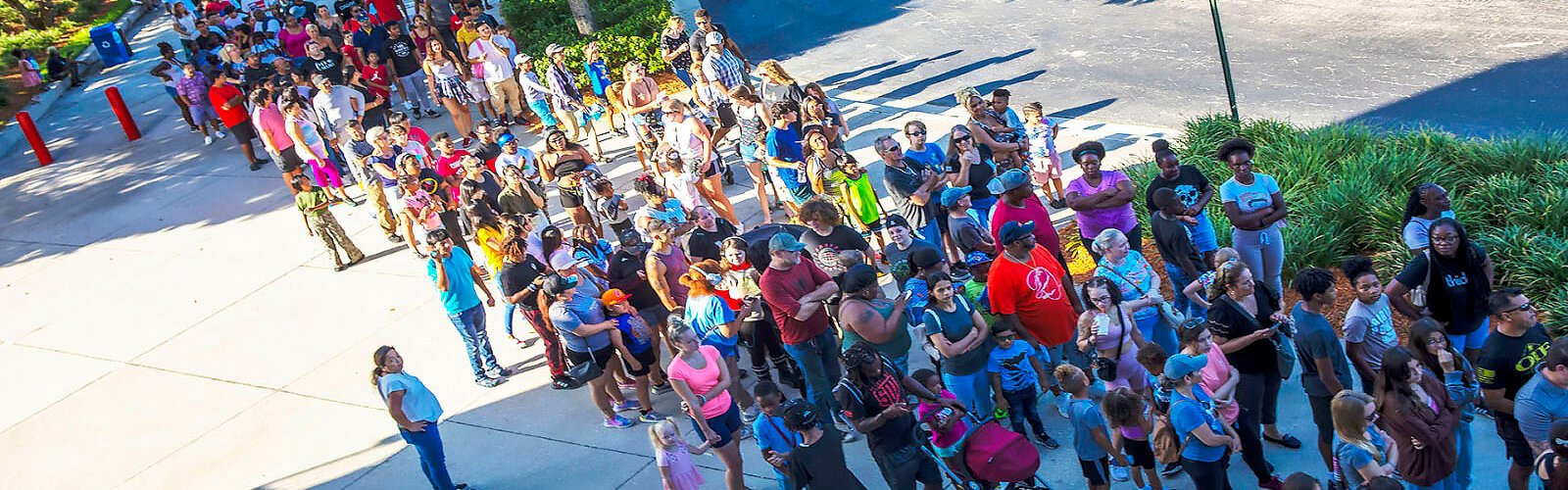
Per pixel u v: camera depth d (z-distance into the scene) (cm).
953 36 2014
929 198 1074
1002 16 2092
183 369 1170
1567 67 1486
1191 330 704
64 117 2308
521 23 2183
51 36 3138
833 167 1132
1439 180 1164
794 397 961
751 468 869
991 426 734
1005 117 1218
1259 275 952
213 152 1878
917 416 761
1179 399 686
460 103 1695
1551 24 1647
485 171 1261
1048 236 952
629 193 1473
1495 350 702
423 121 1898
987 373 825
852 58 1988
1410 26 1730
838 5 2330
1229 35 1806
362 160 1384
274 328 1230
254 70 1894
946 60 1897
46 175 1912
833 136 1178
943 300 802
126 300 1363
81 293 1406
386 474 933
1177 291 948
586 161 1231
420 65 1881
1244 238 938
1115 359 799
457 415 1011
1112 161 1378
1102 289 783
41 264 1530
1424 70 1560
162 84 2416
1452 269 793
